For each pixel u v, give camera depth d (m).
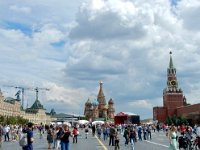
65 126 32.81
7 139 71.56
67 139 32.59
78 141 66.06
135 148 45.72
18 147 48.25
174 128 33.72
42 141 66.81
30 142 23.64
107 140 70.19
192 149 37.69
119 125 103.50
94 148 46.16
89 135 99.81
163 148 45.56
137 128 73.62
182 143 37.91
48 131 45.19
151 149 43.81
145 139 70.38
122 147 47.97
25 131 23.80
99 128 82.44
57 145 45.03
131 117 109.00
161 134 104.19
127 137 51.00
